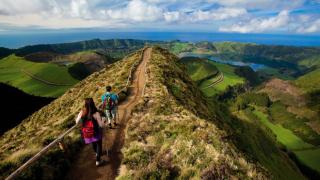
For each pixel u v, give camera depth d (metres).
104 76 53.59
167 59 67.00
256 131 77.38
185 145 14.51
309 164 148.38
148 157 14.23
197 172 12.31
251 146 51.38
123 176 12.40
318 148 175.38
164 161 13.48
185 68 83.00
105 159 14.65
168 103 26.28
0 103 107.38
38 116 47.16
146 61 60.03
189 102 36.62
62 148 14.32
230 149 15.54
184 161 13.29
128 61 63.28
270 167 51.03
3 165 12.33
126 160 13.88
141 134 17.47
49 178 12.19
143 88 34.81
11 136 39.91
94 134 13.20
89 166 13.88
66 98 50.62
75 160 14.48
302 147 175.88
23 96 125.38
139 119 20.98
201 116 33.12
